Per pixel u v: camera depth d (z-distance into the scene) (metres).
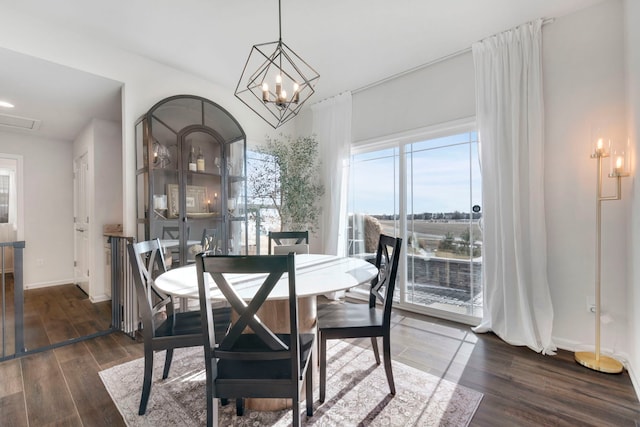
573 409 1.65
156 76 3.07
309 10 2.32
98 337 2.67
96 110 3.48
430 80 3.11
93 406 1.71
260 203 4.00
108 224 3.80
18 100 3.18
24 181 4.32
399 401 1.73
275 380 1.26
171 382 1.94
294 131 4.56
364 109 3.68
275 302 1.76
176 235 3.09
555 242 2.37
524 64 2.43
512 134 2.46
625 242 2.09
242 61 3.08
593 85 2.21
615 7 2.14
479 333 2.67
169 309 2.07
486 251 2.64
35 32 2.37
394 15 2.38
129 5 2.25
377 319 1.88
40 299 3.81
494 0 2.20
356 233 3.87
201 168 3.33
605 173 2.17
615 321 2.13
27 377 2.00
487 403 1.71
